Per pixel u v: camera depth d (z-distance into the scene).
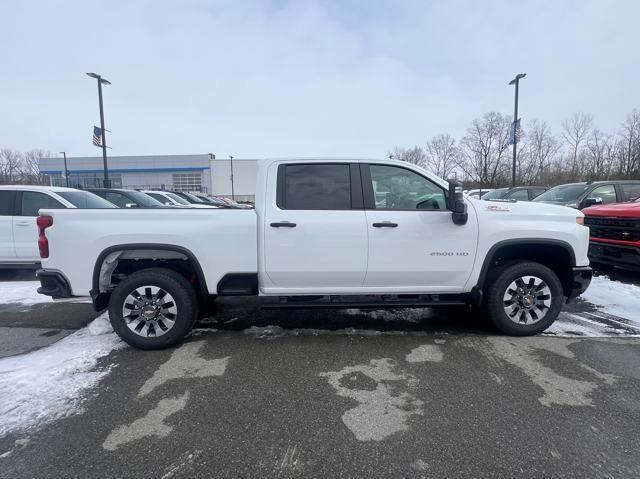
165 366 3.44
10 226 6.70
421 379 3.19
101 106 19.48
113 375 3.27
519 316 4.08
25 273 7.59
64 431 2.51
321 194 3.89
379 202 3.93
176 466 2.20
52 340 4.10
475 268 3.96
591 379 3.17
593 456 2.26
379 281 3.95
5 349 3.84
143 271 3.78
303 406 2.80
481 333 4.22
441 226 3.88
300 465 2.21
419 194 3.98
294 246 3.79
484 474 2.13
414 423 2.59
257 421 2.62
